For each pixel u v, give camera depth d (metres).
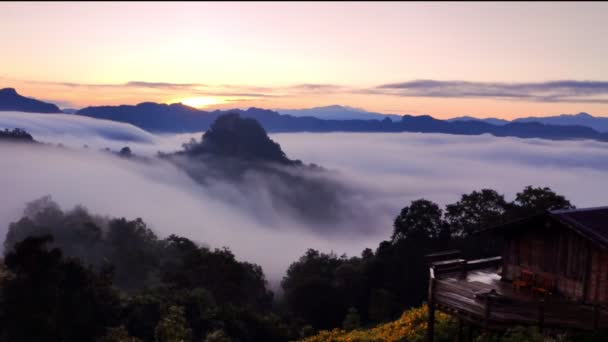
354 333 23.53
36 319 31.30
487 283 17.30
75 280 35.25
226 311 43.84
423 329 19.25
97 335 34.31
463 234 54.94
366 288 57.12
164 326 33.75
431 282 16.44
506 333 14.75
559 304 13.67
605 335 13.27
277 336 45.66
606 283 14.48
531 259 16.81
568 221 15.21
